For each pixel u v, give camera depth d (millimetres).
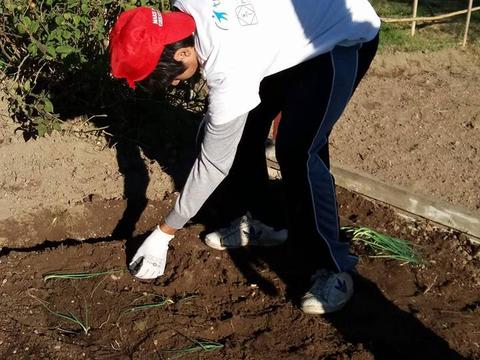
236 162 1779
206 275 1819
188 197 1532
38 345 1568
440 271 1872
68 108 2240
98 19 2041
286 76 1548
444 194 2160
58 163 2166
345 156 2330
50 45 1971
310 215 1581
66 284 1759
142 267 1667
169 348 1589
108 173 2160
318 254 1636
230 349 1592
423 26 3369
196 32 1352
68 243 1957
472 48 3191
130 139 2246
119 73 1323
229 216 2037
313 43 1457
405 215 2070
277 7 1402
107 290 1745
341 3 1489
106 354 1562
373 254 1905
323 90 1495
